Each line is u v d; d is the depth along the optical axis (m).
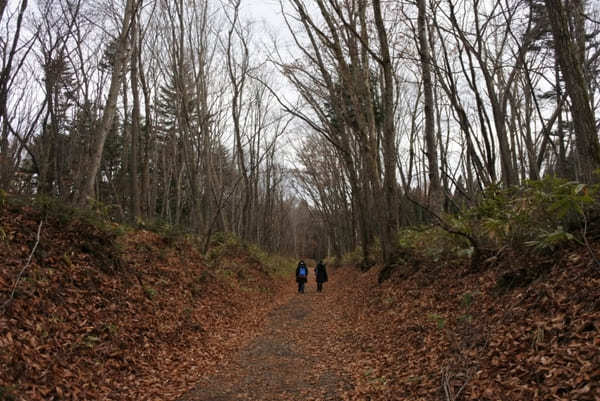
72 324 5.46
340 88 14.27
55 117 13.75
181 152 23.59
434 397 4.03
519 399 3.31
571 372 3.23
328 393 5.07
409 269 9.80
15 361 4.11
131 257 8.83
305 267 17.98
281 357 6.94
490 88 9.34
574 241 5.07
